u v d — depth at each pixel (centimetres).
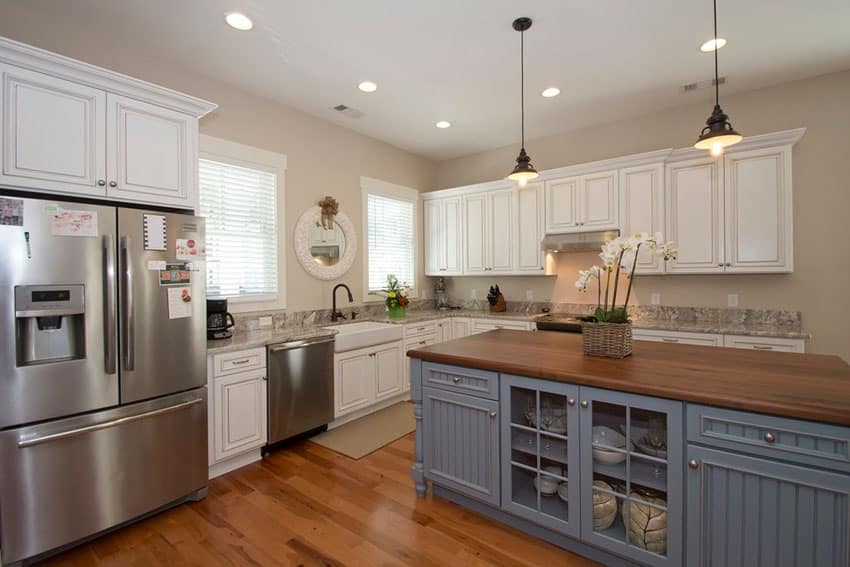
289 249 364
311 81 313
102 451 197
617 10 229
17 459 174
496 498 200
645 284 392
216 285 312
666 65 293
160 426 218
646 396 154
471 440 208
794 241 323
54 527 182
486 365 197
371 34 252
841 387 143
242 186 329
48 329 188
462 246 488
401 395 415
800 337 287
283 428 295
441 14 232
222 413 256
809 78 316
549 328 385
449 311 491
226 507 224
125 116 214
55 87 190
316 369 320
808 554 128
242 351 268
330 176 402
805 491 129
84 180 199
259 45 263
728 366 177
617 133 404
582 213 394
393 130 427
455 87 326
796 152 322
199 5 222
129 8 224
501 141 465
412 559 181
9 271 172
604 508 171
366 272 441
